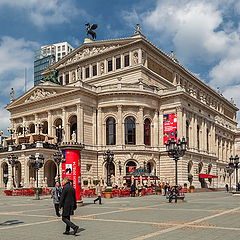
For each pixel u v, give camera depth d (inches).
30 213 1043.3
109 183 1983.3
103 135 2883.9
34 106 3166.8
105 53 3363.7
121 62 3248.0
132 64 3171.8
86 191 1951.3
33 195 2191.2
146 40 3169.3
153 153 2856.8
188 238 587.5
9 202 1596.9
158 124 2972.4
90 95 2859.3
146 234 630.5
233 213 985.5
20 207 1293.1
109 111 2893.7
